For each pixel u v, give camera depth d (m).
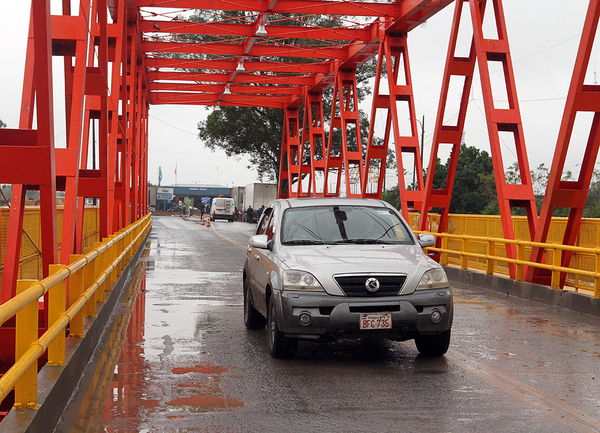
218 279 15.85
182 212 103.25
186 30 27.11
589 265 12.75
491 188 49.91
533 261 13.46
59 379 5.03
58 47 9.62
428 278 7.02
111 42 17.09
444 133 18.77
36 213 12.00
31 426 3.93
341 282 6.85
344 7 24.09
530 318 10.49
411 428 4.88
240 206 83.06
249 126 59.09
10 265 7.14
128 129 25.17
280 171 50.34
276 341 7.12
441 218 19.34
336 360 7.24
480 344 8.21
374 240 8.05
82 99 9.19
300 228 8.16
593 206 37.38
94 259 8.21
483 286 15.20
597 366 7.02
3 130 6.43
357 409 5.37
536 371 6.75
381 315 6.75
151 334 8.78
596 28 12.27
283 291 6.91
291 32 27.31
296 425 4.94
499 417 5.16
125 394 5.80
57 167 8.57
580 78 12.48
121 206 20.66
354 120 34.47
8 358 6.56
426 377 6.48
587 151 12.88
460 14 17.89
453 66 18.25
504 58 16.14
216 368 6.83
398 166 23.39
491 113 15.51
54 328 4.89
